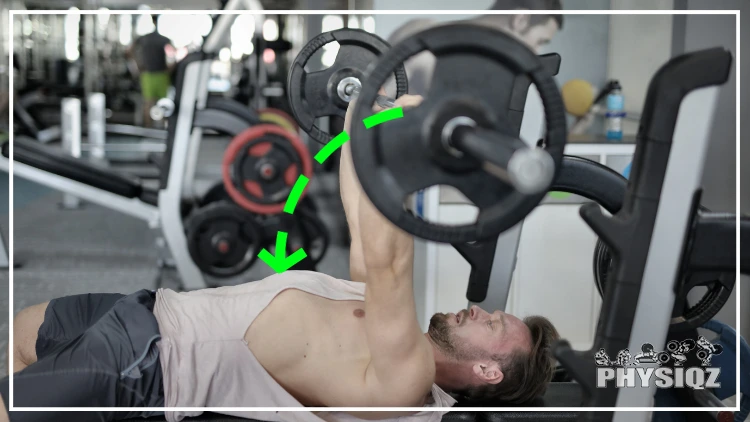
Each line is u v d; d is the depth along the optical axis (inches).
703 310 60.9
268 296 62.3
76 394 57.6
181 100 131.8
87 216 204.7
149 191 142.4
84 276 144.5
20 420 56.0
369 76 35.1
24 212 206.7
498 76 36.5
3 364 95.7
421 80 105.2
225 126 135.9
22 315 70.8
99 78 367.9
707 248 50.7
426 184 36.7
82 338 60.6
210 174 259.3
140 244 174.6
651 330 49.3
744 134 100.2
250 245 136.4
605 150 104.2
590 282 107.9
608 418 50.1
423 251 106.4
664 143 47.0
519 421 61.2
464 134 34.1
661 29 109.9
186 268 135.0
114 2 358.9
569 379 76.2
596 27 120.7
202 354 60.9
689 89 46.2
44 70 364.5
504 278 78.9
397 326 52.7
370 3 113.2
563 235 107.0
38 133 293.0
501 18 109.7
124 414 61.2
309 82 69.3
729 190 100.9
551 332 67.3
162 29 317.1
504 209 37.0
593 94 119.3
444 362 64.6
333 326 61.4
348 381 59.2
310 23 174.6
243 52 301.3
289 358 60.9
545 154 31.1
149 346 60.1
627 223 48.0
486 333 64.4
